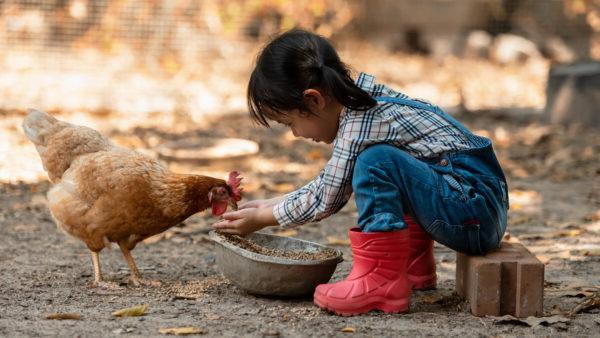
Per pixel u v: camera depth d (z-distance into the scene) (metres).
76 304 4.03
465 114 11.78
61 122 4.59
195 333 3.52
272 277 3.97
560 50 16.58
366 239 3.79
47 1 13.49
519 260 3.84
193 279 4.62
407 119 3.83
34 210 6.62
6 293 4.23
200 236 5.77
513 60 15.93
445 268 4.96
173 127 10.38
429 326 3.68
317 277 4.01
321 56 3.71
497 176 3.94
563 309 4.04
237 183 4.33
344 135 3.78
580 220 6.49
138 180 4.20
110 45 13.72
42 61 13.21
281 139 10.05
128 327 3.61
